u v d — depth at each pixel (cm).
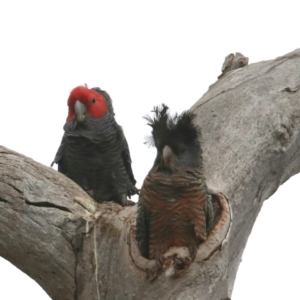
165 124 1046
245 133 1270
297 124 1314
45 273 1127
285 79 1373
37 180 1126
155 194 996
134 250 1027
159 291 1002
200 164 1048
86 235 1105
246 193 1209
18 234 1107
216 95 1369
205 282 1001
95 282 1094
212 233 1009
